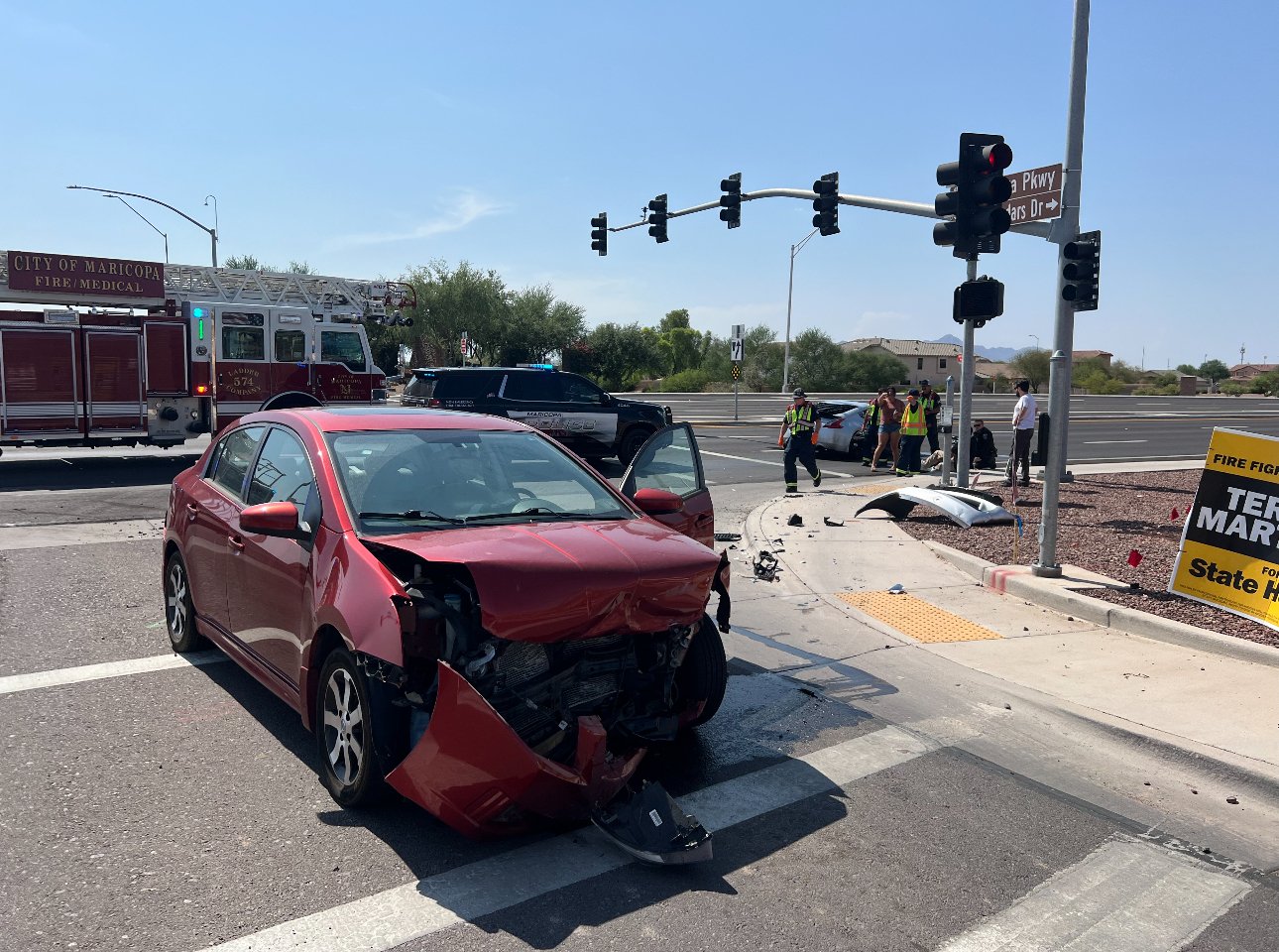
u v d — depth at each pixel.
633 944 3.39
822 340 77.50
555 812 3.91
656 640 4.62
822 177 18.12
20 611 7.53
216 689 5.86
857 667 6.83
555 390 18.89
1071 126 10.13
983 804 4.69
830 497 15.38
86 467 17.47
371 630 3.94
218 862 3.85
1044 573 9.05
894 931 3.54
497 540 4.27
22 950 3.21
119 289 19.16
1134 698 6.12
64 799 4.36
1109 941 3.54
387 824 4.21
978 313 11.11
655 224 24.55
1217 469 8.06
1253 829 4.55
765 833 4.30
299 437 5.27
